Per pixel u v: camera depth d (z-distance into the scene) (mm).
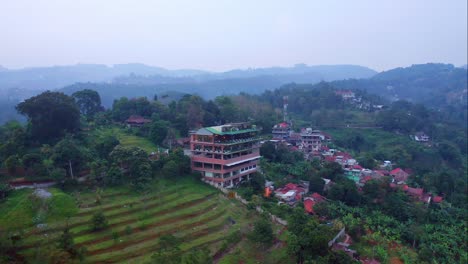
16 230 55375
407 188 108500
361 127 199875
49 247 50875
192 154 92375
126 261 53812
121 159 77500
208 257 54219
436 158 163875
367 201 94375
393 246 78375
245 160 94250
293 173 107500
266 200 83500
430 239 84000
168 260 50688
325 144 159125
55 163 72875
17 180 68625
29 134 85562
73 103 95000
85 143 90250
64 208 62500
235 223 70062
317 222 69688
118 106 130000
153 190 75875
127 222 63062
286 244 64438
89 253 53938
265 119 159875
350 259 59000
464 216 97438
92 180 74375
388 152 161375
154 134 103938
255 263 58969
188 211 70000
